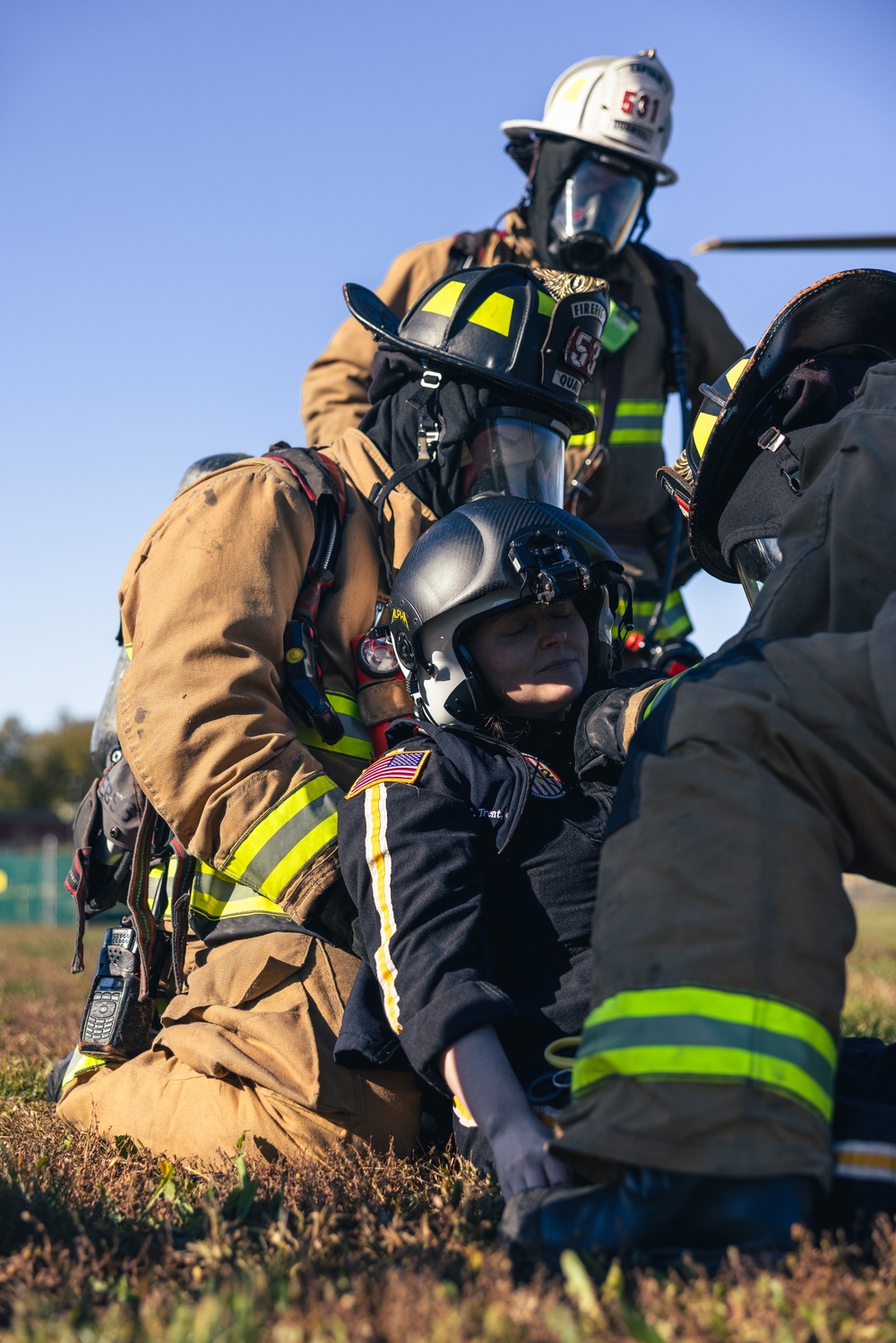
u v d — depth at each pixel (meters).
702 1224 1.32
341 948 2.22
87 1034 2.55
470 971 1.71
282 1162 1.98
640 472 4.39
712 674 1.59
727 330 4.82
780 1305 1.17
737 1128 1.31
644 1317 1.17
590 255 4.40
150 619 2.35
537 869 1.89
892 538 1.62
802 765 1.47
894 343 2.06
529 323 2.66
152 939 2.45
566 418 2.74
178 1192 1.86
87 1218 1.61
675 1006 1.37
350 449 2.72
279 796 2.20
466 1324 1.12
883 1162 1.37
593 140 4.34
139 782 2.27
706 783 1.46
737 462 2.11
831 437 1.78
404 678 2.43
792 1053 1.34
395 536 2.61
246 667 2.27
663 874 1.43
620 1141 1.33
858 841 1.50
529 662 2.01
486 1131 1.59
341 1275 1.37
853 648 1.51
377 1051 1.94
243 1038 2.18
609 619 2.12
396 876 1.82
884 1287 1.21
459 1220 1.57
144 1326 1.16
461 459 2.67
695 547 2.29
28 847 55.56
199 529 2.39
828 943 1.40
